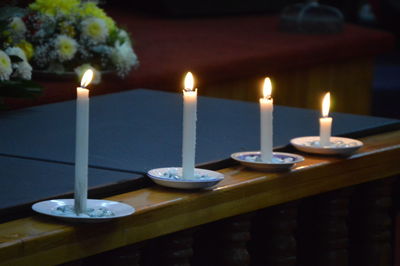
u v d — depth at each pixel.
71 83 4.01
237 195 2.19
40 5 4.12
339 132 2.75
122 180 2.14
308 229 2.63
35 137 2.64
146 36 5.96
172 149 2.53
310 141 2.61
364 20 11.40
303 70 5.79
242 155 2.42
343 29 6.41
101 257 2.04
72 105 3.21
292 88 5.73
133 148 2.52
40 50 4.04
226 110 3.15
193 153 2.12
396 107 7.43
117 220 1.90
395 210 2.88
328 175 2.45
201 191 2.12
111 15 7.06
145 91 3.56
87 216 1.83
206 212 2.11
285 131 2.79
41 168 2.26
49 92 3.85
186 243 2.17
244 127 2.85
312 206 2.61
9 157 2.38
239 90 5.28
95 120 2.91
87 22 4.10
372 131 2.85
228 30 6.48
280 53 5.48
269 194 2.28
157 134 2.72
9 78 3.39
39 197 1.97
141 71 4.54
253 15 7.59
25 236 1.74
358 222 2.74
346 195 2.57
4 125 2.82
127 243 1.93
